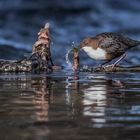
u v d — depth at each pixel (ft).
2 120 30.94
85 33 105.19
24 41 92.43
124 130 28.81
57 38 94.84
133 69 54.39
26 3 128.57
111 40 54.19
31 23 118.01
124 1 136.05
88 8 130.41
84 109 33.65
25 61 54.08
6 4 127.24
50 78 47.55
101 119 31.12
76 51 55.16
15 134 28.12
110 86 42.39
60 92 39.60
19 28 110.32
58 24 116.57
